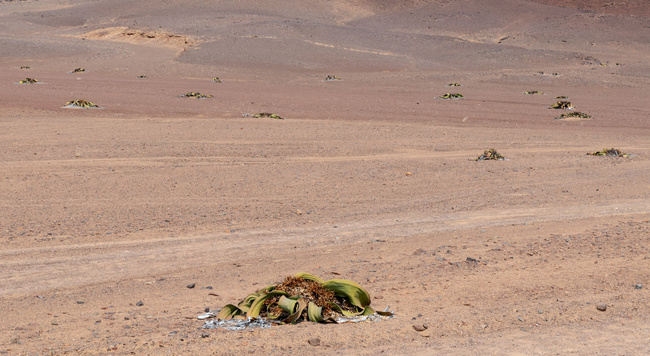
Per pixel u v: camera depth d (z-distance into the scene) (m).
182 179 16.83
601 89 57.62
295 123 30.55
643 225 11.75
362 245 10.40
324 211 13.47
